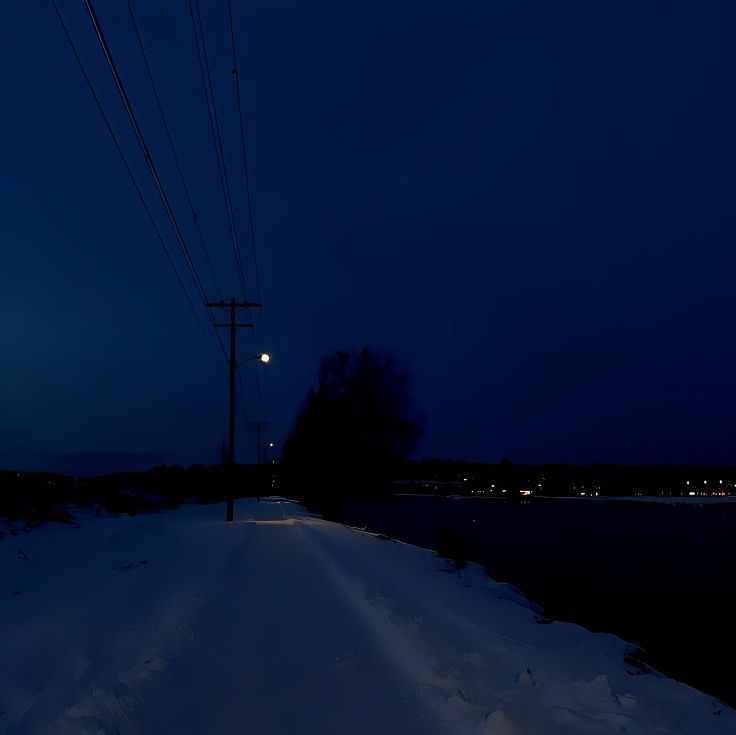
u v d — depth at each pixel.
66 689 5.73
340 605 9.51
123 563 14.17
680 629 14.79
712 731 5.55
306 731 4.89
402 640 7.41
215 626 8.12
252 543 19.95
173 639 7.33
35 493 29.70
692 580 25.17
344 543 21.30
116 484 52.34
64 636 7.50
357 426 62.03
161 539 20.45
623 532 53.34
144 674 5.98
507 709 5.25
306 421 64.25
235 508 56.44
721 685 9.89
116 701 5.22
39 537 19.02
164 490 67.50
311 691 5.73
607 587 21.47
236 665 6.47
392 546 22.66
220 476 95.06
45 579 11.69
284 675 6.17
